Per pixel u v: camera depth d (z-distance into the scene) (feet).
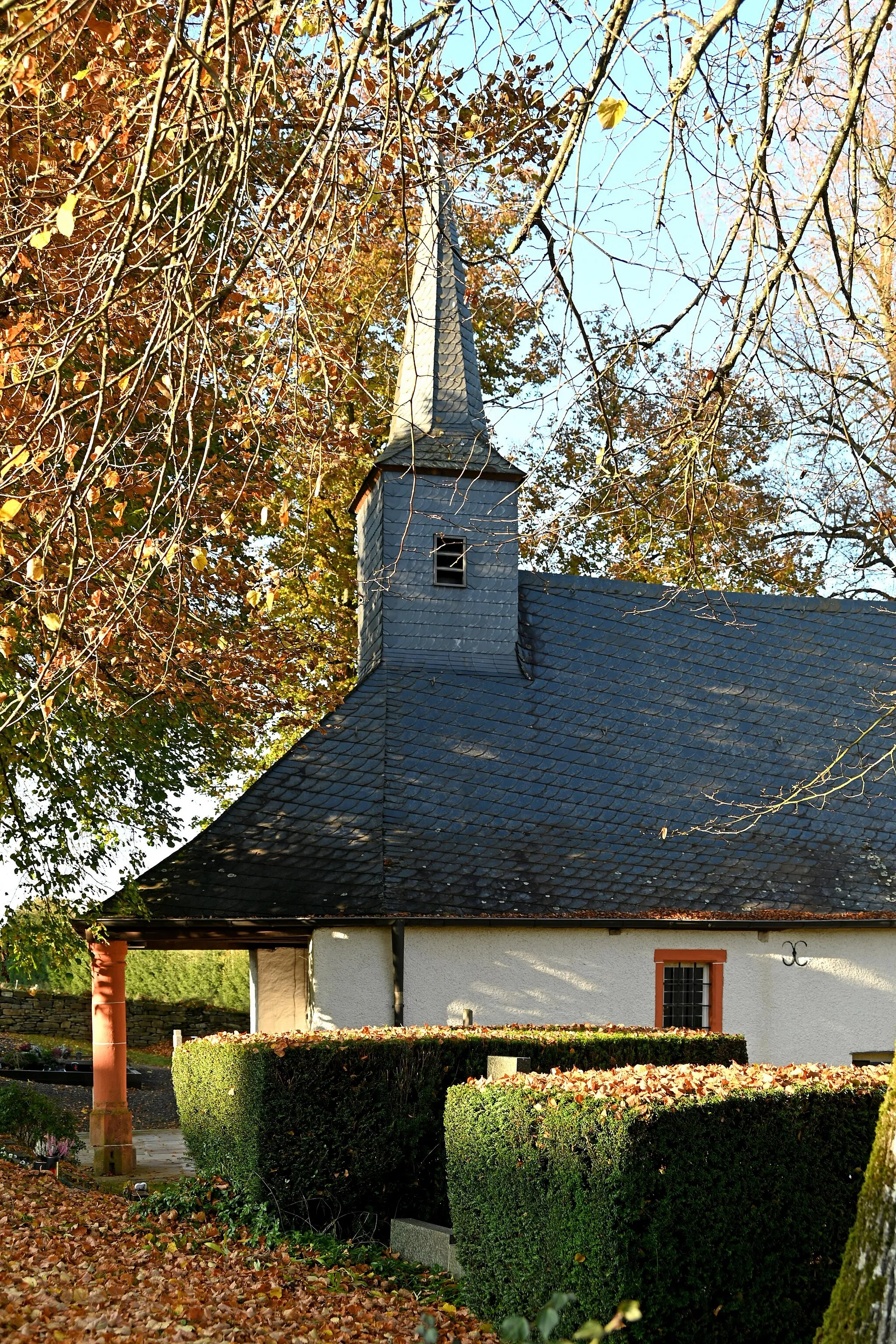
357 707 59.72
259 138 25.26
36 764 49.98
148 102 22.90
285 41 21.76
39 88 24.91
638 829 57.36
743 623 69.00
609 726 61.77
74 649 33.30
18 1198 36.24
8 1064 87.71
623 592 68.85
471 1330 25.95
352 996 50.75
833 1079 26.84
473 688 61.46
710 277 24.31
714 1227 23.31
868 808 61.57
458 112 24.45
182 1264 29.12
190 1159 46.47
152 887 51.72
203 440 38.63
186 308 23.49
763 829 58.90
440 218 25.45
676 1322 22.68
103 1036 51.88
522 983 52.13
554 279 24.98
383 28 21.21
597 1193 22.85
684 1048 40.55
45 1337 20.90
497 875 53.21
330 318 29.27
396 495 62.18
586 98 21.48
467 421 64.44
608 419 28.71
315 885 51.70
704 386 27.14
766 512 41.60
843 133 21.98
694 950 54.54
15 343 27.17
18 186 30.50
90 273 24.68
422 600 62.03
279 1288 27.22
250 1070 35.14
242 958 107.65
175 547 25.43
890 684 67.36
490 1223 26.37
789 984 55.62
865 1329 15.49
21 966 54.24
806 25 21.91
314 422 31.27
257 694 57.82
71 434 28.94
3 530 29.66
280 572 63.87
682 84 20.92
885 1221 15.72
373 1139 35.35
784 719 64.54
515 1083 26.78
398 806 55.47
